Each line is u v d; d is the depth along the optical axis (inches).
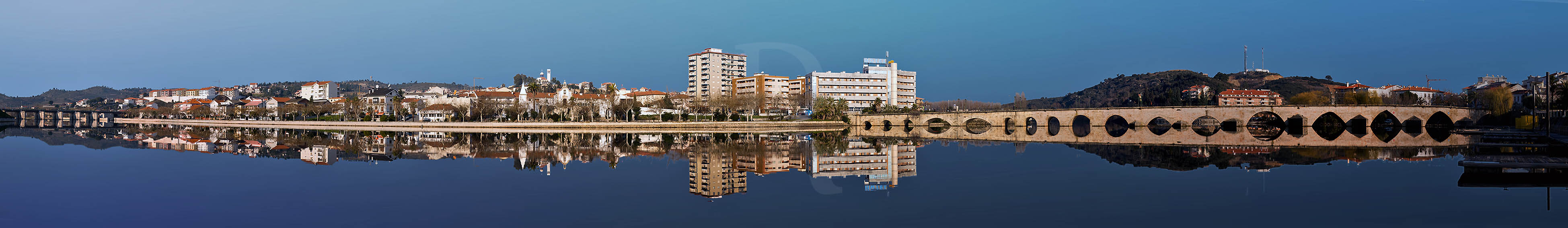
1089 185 1680.6
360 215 1312.7
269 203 1433.3
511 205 1405.0
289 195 1531.7
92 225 1242.6
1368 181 1760.6
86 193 1571.1
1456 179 1802.4
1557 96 5388.8
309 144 3533.5
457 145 3508.9
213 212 1349.7
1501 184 1685.5
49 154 2714.1
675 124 6284.5
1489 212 1337.4
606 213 1328.7
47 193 1573.6
